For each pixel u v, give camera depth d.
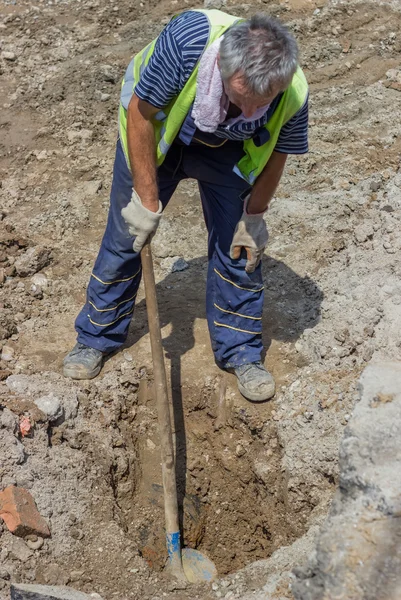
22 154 5.60
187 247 4.92
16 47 6.58
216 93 2.98
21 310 4.41
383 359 3.81
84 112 5.94
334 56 6.59
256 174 3.37
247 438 3.98
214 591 3.23
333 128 5.81
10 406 3.67
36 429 3.66
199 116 3.08
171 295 4.59
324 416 3.74
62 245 4.87
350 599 2.39
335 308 4.24
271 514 3.84
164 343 4.28
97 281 3.89
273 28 2.80
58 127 5.83
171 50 2.97
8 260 4.70
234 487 4.03
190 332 4.34
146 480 3.98
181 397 4.10
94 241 4.93
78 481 3.60
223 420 4.03
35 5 7.13
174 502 3.54
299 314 4.39
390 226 4.52
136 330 4.36
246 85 2.82
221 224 3.67
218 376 4.09
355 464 2.68
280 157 3.39
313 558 2.51
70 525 3.43
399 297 4.08
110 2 7.15
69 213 5.09
